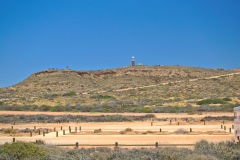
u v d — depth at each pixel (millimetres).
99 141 43281
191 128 57781
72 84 197375
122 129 58094
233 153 26734
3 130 58844
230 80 178875
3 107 112875
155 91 157000
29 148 24219
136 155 24812
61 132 55531
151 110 99812
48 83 198875
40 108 111875
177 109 99875
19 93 168750
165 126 62625
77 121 74312
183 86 167500
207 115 83812
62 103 127000
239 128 32969
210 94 137750
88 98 142625
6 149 23516
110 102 125250
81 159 23469
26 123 73562
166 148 31938
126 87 181250
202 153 26578
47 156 22781
